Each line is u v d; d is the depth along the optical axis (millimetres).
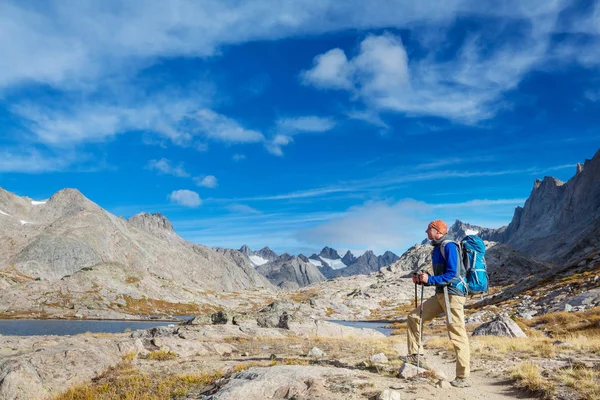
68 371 11531
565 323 29516
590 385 7980
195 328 27609
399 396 7203
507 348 15953
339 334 32500
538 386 8172
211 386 9852
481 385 8969
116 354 14492
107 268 192875
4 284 169375
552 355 13320
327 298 166375
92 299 158750
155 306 170625
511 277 173375
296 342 22188
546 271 79188
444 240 8797
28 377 10258
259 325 33250
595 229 132625
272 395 8156
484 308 67312
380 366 10266
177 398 9203
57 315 131125
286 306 41844
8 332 77562
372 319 124000
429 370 9062
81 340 16031
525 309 50000
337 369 9578
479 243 8742
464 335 8539
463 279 8555
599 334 23156
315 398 7531
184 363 14234
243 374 9547
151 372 12445
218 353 17469
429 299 9227
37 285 160875
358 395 7590
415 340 9352
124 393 9812
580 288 47094
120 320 127312
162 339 17438
